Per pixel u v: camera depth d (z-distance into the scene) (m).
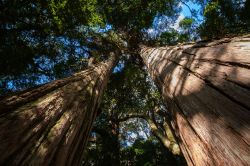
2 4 6.65
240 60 1.69
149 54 8.61
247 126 1.08
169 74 3.68
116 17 15.12
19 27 7.89
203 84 2.01
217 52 2.28
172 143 11.60
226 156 1.15
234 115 1.25
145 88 16.20
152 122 14.26
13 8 6.79
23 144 1.23
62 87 2.89
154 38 15.41
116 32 14.98
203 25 13.35
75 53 11.27
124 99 16.25
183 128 2.12
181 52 3.90
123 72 15.42
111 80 15.39
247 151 0.99
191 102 2.04
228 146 1.16
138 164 17.75
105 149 14.28
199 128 1.63
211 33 12.91
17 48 8.02
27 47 8.40
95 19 8.54
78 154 2.12
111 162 13.74
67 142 1.79
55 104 2.12
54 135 1.62
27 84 10.44
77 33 10.14
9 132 1.21
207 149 1.43
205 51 2.71
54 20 7.75
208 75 2.02
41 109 1.80
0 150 1.03
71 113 2.27
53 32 8.56
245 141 1.04
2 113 1.40
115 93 16.06
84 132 2.55
